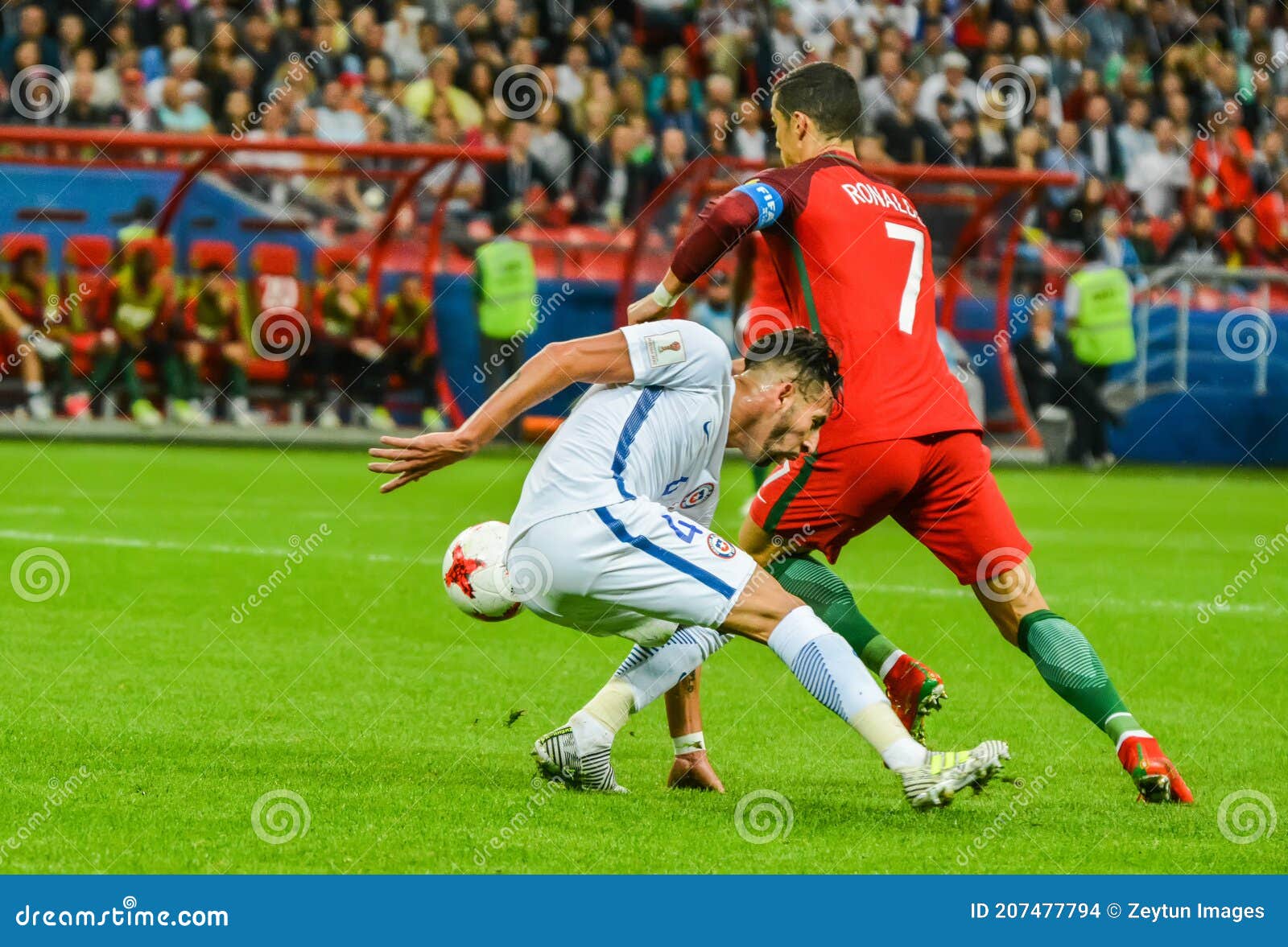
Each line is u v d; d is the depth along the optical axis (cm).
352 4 5184
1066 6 5919
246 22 5019
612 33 5450
